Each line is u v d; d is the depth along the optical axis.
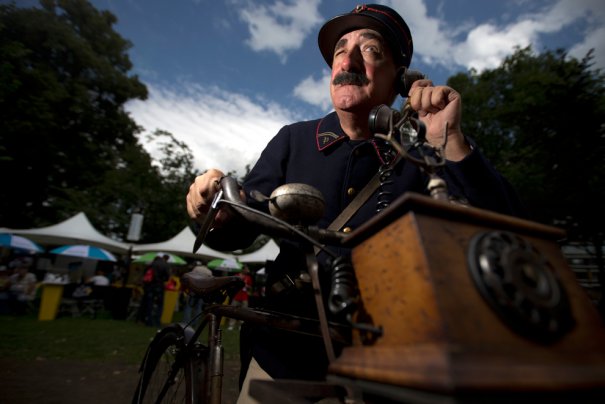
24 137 18.73
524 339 0.44
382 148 1.21
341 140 1.30
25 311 9.48
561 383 0.38
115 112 25.73
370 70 1.25
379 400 0.65
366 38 1.27
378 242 0.56
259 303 1.24
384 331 0.51
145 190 22.91
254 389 0.72
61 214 20.80
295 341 1.07
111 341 6.24
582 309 0.51
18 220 21.97
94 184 23.64
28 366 4.26
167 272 9.43
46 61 22.97
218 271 13.38
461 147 0.87
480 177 0.85
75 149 23.09
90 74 24.73
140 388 1.63
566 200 7.11
